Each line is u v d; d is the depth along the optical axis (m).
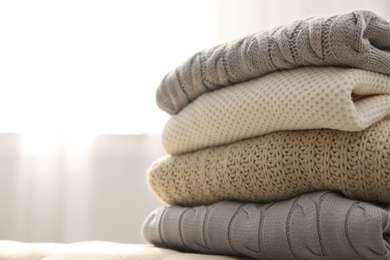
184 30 1.45
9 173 1.44
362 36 0.65
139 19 1.46
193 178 0.78
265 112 0.69
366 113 0.64
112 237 1.44
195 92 0.82
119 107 1.45
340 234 0.57
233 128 0.74
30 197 1.43
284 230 0.62
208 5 1.45
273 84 0.70
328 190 0.64
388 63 0.67
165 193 0.83
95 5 1.46
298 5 1.44
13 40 1.45
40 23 1.45
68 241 1.41
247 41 0.74
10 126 1.44
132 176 1.45
